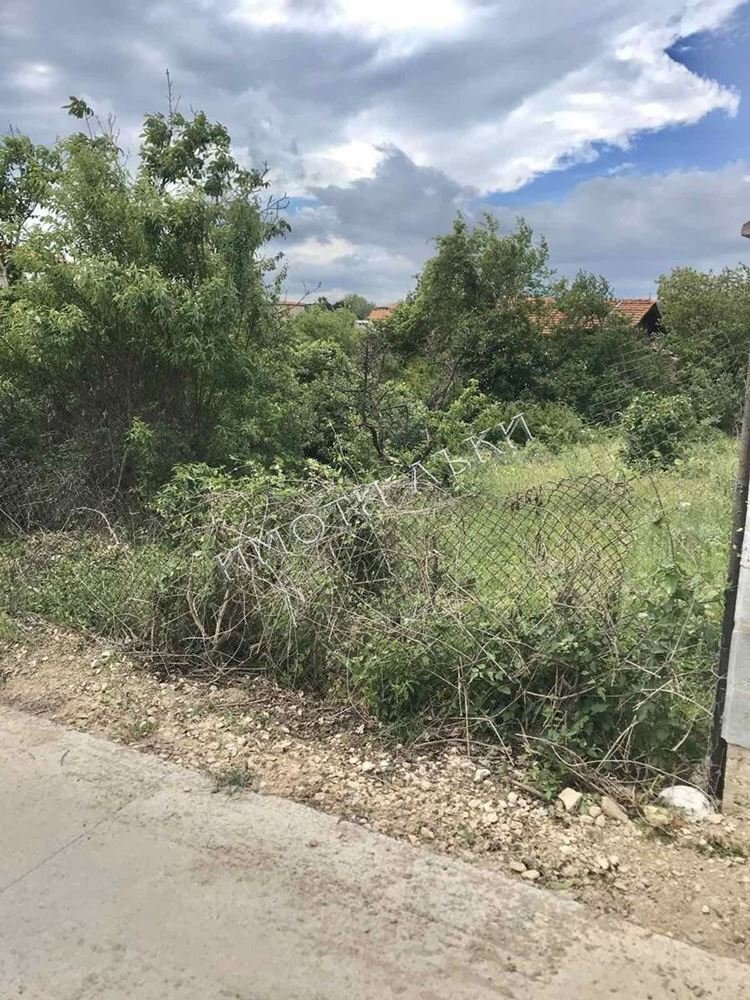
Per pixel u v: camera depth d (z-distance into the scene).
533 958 2.12
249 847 2.61
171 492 5.42
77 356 7.11
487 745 3.23
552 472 10.22
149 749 3.31
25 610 4.92
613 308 24.08
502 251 23.59
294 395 9.62
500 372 22.06
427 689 3.45
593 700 3.15
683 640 3.18
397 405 11.61
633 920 2.27
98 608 4.69
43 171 7.63
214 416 7.77
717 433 13.28
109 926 2.24
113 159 7.41
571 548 3.35
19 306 6.93
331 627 3.71
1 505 6.52
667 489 7.37
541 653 3.18
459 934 2.21
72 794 2.95
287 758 3.22
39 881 2.44
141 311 6.67
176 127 8.44
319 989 2.01
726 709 2.69
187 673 4.07
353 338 21.64
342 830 2.72
